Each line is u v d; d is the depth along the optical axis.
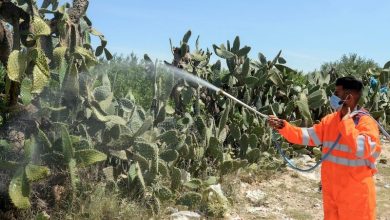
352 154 3.64
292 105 8.23
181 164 6.15
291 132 4.02
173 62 6.80
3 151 4.30
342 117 3.74
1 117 4.54
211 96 7.64
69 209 4.57
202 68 7.38
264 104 8.43
